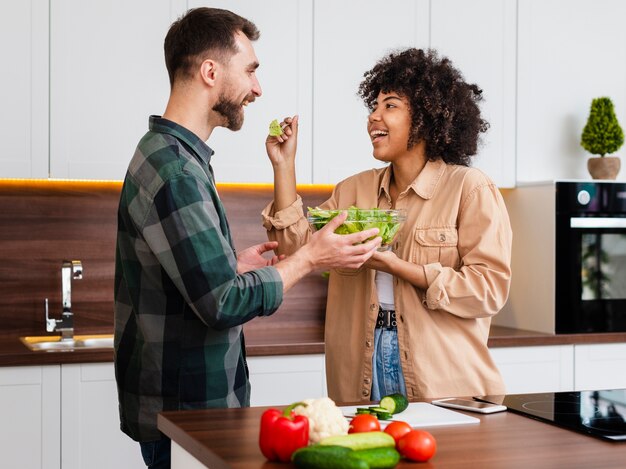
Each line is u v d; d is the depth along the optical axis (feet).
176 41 6.31
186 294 5.72
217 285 5.67
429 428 5.26
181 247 5.67
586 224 11.54
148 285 6.09
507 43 12.01
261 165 10.93
